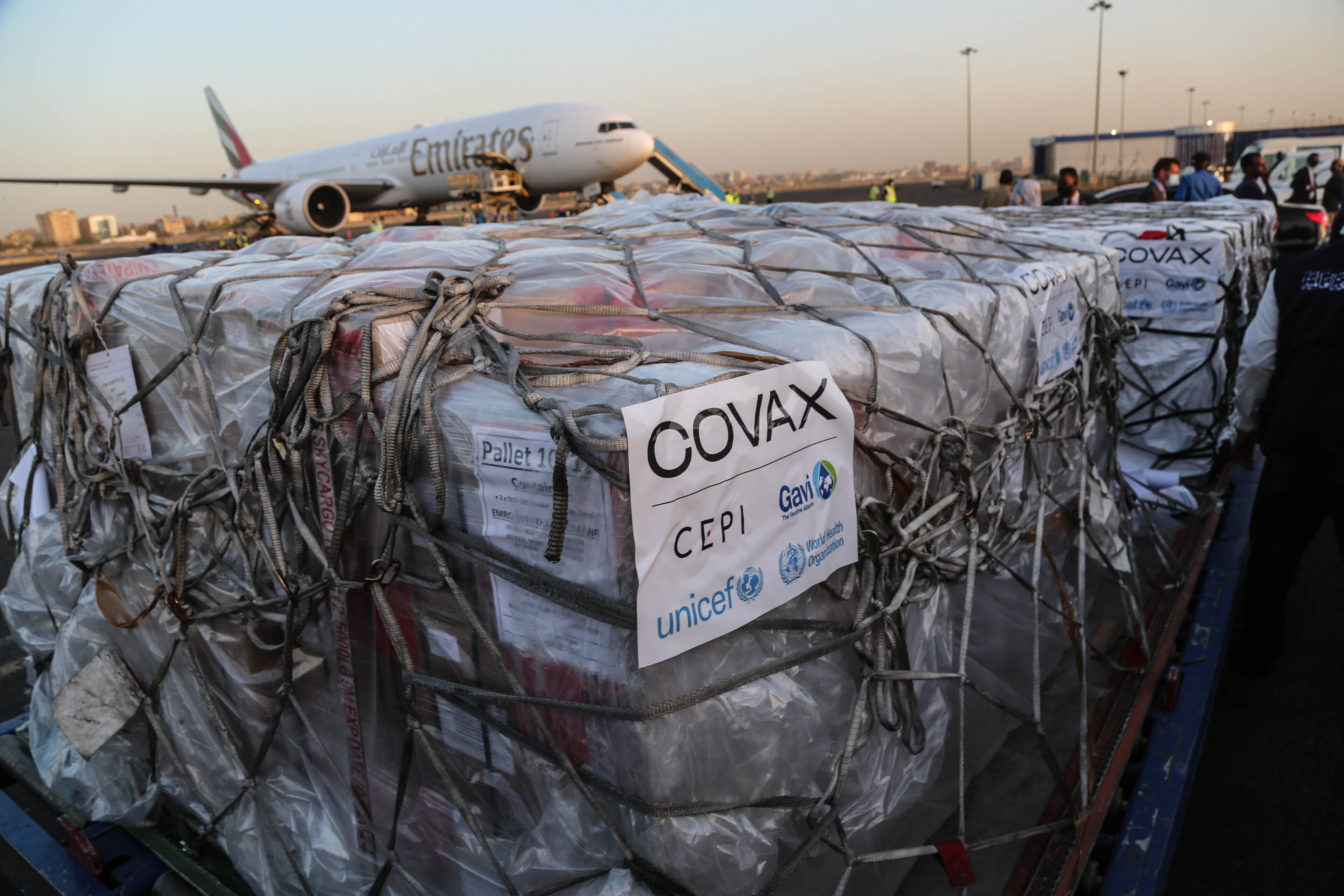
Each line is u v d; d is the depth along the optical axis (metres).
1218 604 2.41
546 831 1.03
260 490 1.18
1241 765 2.29
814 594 1.08
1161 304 3.01
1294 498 2.37
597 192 20.86
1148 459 3.20
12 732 2.07
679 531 0.84
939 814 1.44
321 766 1.37
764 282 1.50
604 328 1.23
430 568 1.05
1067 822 1.43
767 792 1.03
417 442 0.99
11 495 1.81
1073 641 1.64
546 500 0.88
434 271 1.15
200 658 1.46
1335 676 2.67
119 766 1.63
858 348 1.15
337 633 1.24
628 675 0.86
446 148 22.06
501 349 1.00
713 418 0.87
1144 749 1.85
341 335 1.07
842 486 1.06
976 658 1.53
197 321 1.31
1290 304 2.23
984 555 1.45
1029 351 1.67
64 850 1.71
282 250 1.83
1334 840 2.01
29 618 1.82
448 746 1.13
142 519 1.42
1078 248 2.21
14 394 1.78
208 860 1.59
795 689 1.05
